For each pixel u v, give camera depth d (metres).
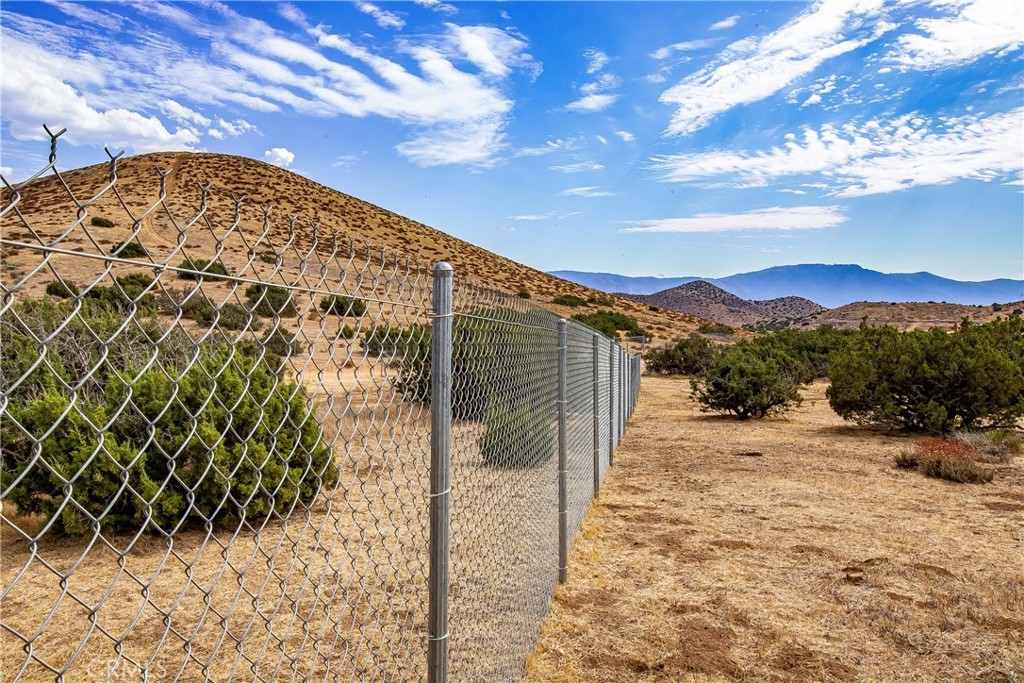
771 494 8.42
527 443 4.05
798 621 4.68
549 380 4.99
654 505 7.83
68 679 3.53
